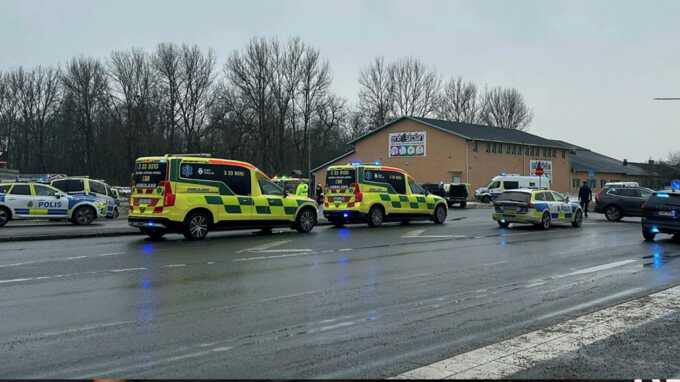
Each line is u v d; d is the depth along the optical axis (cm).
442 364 525
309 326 662
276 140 6669
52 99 7169
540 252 1373
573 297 838
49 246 1452
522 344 586
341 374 502
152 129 6431
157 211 1556
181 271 1048
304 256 1271
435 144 5588
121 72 6481
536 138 6525
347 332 638
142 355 552
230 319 691
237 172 1705
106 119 6750
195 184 1608
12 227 2025
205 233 1625
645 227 1652
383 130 5959
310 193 4525
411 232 1905
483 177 5547
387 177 2184
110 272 1031
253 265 1128
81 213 2203
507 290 888
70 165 7050
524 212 2050
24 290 860
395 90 7831
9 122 7094
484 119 8656
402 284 933
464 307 766
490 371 505
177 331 636
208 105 6519
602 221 2581
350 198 2095
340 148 7762
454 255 1305
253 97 6525
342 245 1498
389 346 586
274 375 500
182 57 6438
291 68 6681
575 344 585
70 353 556
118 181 6906
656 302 782
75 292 848
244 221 1705
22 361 532
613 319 687
